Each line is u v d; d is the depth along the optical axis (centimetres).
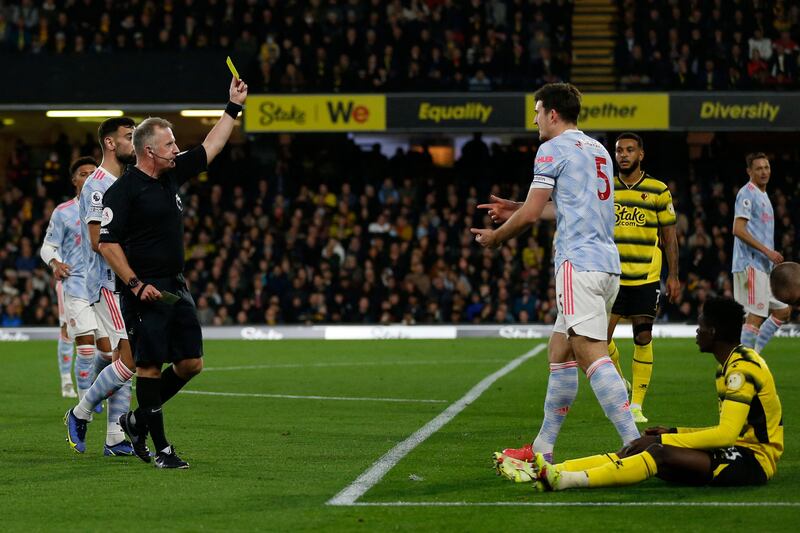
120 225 2767
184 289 2869
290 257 8838
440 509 2306
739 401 2412
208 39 9531
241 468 2819
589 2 10162
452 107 8819
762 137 10344
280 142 10100
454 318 8438
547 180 2564
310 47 9431
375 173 9956
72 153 10131
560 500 2373
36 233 9194
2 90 9238
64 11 9675
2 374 5650
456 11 9756
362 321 8450
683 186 9631
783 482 2528
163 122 2800
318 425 3647
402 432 3472
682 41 9344
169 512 2303
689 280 8462
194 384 5025
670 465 2422
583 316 2542
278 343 7712
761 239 4812
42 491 2536
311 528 2153
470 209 9269
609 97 8669
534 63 9394
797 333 7762
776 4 9588
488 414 3912
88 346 3972
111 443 3080
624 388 2539
